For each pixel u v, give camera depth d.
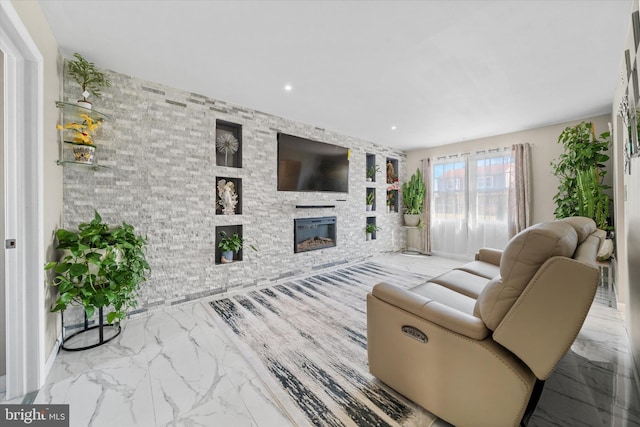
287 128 3.71
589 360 1.84
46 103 1.73
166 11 1.67
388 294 1.49
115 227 2.37
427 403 1.33
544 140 4.05
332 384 1.58
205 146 2.92
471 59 2.20
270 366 1.76
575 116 3.57
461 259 5.03
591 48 2.04
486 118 3.66
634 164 1.80
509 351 1.16
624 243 2.50
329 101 3.08
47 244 1.73
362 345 2.03
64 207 2.15
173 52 2.12
